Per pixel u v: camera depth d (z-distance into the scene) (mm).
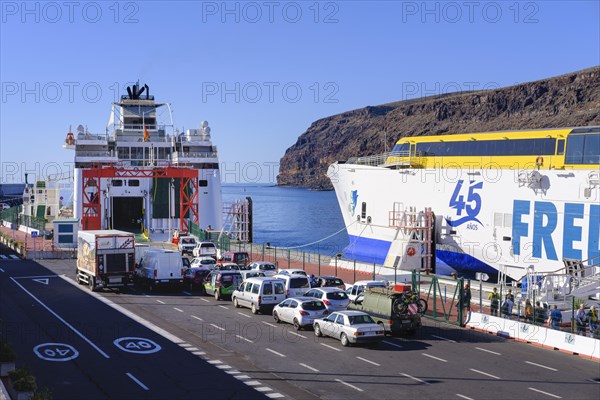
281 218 194000
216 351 25188
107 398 19062
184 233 64062
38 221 77438
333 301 31062
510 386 20719
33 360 23500
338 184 64188
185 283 43500
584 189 39406
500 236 45094
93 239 40031
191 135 76625
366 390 20141
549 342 26906
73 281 44938
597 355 24781
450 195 49344
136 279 43906
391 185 55375
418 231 50219
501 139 47094
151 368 22562
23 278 46250
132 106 80875
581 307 28391
